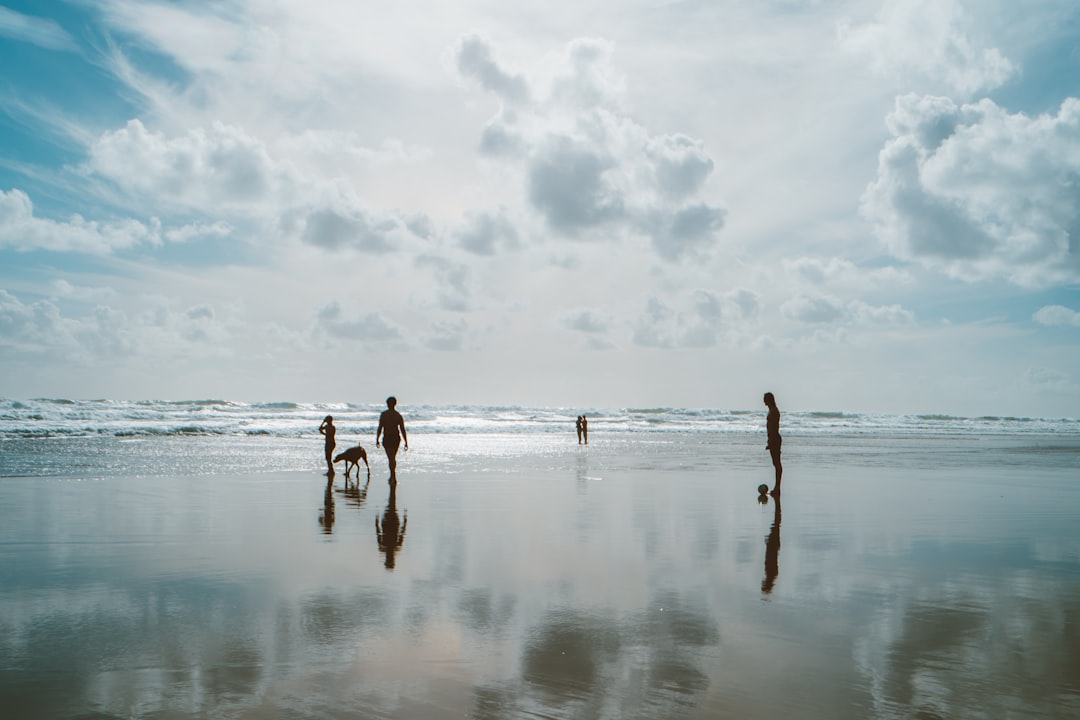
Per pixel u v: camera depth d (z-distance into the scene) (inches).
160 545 358.0
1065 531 419.8
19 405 2384.4
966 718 155.9
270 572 298.4
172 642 206.1
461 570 303.1
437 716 156.1
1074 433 3663.9
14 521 429.7
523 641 208.5
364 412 3902.6
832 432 3110.2
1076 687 174.7
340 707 160.6
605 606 246.8
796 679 179.2
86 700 163.3
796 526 430.6
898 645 206.1
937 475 845.8
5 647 200.2
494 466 925.8
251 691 169.8
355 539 377.4
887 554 344.8
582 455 1205.1
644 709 160.4
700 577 291.7
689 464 996.6
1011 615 238.1
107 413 2400.3
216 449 1190.3
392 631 217.5
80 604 247.3
